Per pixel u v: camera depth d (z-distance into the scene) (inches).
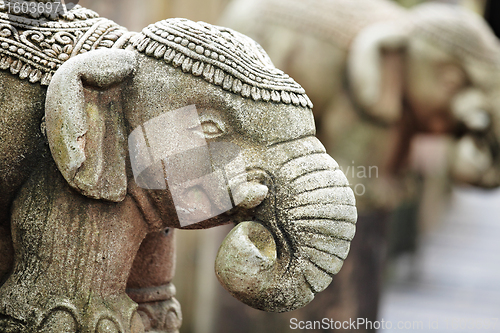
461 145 111.3
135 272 70.8
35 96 65.3
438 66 108.3
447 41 108.1
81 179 64.1
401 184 116.1
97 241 65.0
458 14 111.5
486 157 111.1
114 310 65.3
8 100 65.1
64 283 64.7
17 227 65.3
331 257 65.4
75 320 64.5
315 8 111.5
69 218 64.9
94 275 65.1
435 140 155.9
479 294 175.3
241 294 64.7
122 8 84.1
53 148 63.7
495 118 108.4
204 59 65.2
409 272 198.4
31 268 64.9
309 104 66.9
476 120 106.9
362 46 106.0
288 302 65.3
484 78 107.9
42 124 65.2
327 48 109.5
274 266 65.1
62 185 64.9
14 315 64.5
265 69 66.4
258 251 64.3
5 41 65.4
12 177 65.6
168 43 65.4
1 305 64.8
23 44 65.6
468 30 109.0
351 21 110.8
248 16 112.7
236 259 64.2
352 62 106.7
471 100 107.6
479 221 279.9
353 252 104.9
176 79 65.2
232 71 65.2
